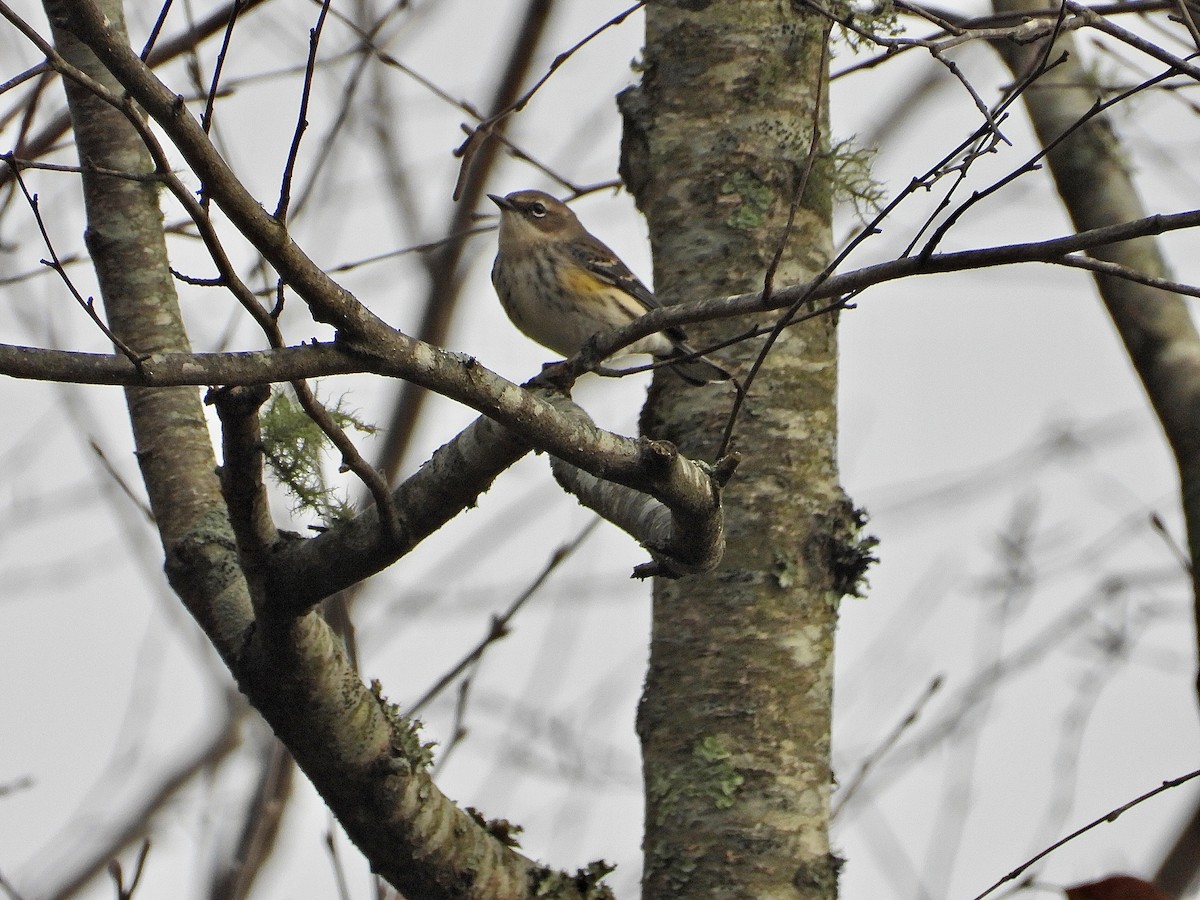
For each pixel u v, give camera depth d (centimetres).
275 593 828
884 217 785
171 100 617
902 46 859
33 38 623
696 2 1198
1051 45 794
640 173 1196
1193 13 1055
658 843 1016
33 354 628
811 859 1006
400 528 801
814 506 1082
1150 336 1219
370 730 887
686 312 853
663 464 765
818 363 1117
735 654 1038
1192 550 1151
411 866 913
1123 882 841
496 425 785
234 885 1162
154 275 1052
